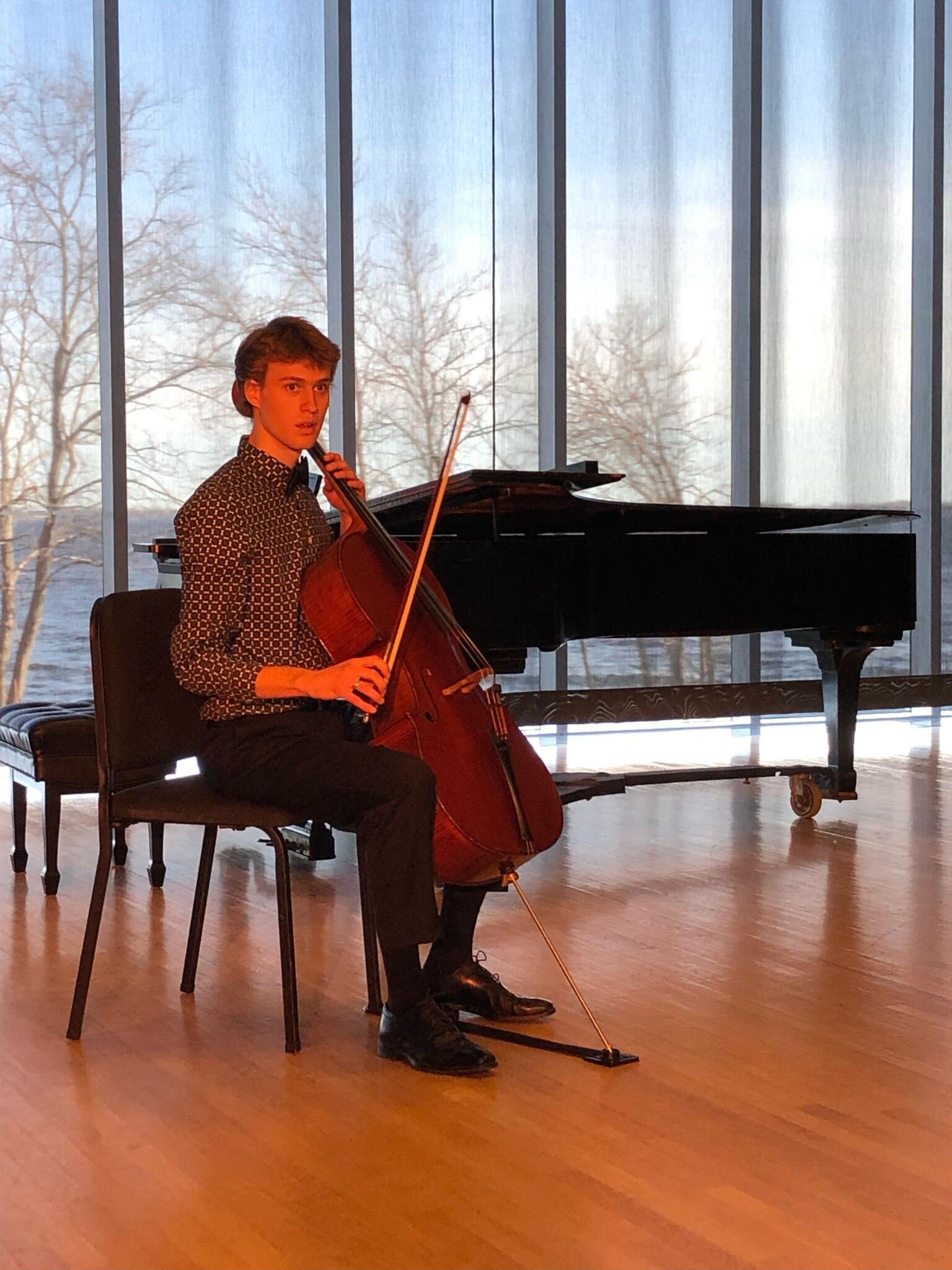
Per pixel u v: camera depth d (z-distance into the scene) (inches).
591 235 253.3
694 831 173.0
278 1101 85.7
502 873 94.7
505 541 153.2
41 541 215.8
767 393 265.9
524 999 101.6
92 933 97.7
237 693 91.5
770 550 170.9
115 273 215.9
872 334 274.5
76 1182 74.3
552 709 243.6
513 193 249.0
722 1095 86.5
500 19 247.3
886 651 278.7
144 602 102.2
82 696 219.5
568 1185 73.5
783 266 266.7
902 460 278.4
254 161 229.3
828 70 269.1
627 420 257.0
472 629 151.7
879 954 118.6
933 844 164.9
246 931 127.3
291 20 231.1
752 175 260.7
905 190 276.4
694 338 261.7
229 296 227.5
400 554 100.7
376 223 239.0
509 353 249.4
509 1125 81.8
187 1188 73.5
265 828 94.8
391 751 91.3
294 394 95.6
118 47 215.3
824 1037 97.6
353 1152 77.9
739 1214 70.1
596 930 126.6
